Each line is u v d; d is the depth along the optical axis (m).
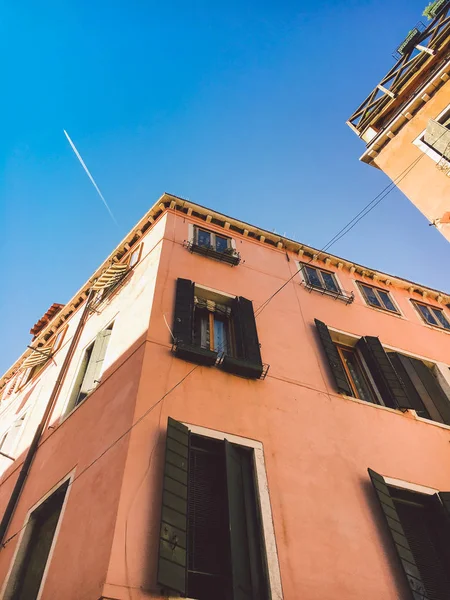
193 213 12.09
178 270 9.74
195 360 7.51
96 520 5.28
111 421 6.66
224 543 5.40
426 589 6.14
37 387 11.94
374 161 13.73
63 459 7.43
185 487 5.46
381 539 6.26
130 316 8.94
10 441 10.86
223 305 9.75
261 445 6.70
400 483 7.30
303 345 9.39
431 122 11.91
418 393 9.79
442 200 11.36
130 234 12.14
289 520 5.87
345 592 5.38
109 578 4.38
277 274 11.44
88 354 9.98
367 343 10.27
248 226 12.41
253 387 7.67
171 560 4.66
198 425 6.52
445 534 6.80
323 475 6.76
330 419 7.84
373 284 13.49
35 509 7.14
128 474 5.41
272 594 4.97
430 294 14.27
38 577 6.21
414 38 13.71
